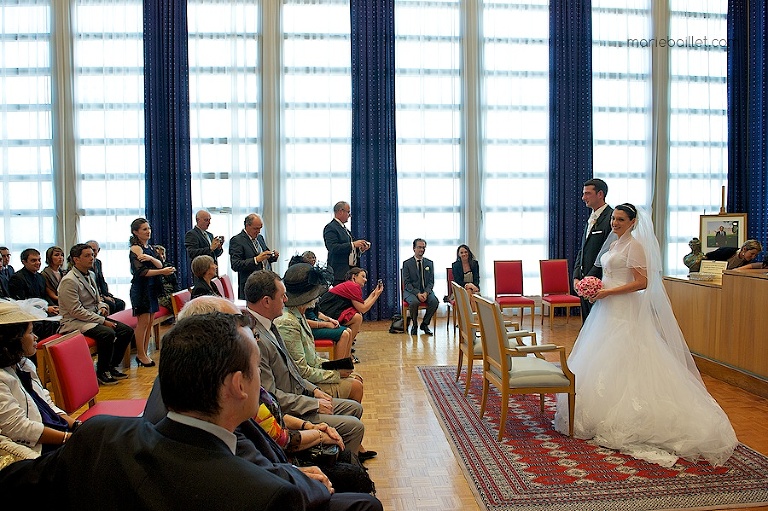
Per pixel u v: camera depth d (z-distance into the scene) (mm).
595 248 4645
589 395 3764
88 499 1262
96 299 5328
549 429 3961
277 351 2914
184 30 7738
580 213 8414
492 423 4090
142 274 5664
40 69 7633
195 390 1311
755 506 2885
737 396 4703
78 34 7691
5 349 2271
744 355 4848
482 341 4117
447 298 7418
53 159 7699
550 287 7691
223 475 1224
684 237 8633
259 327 2887
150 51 7672
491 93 8289
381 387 5004
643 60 8461
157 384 2045
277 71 7949
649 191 8516
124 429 1354
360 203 8125
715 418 3488
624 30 8414
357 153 8094
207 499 1194
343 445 2641
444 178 8258
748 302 4797
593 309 4078
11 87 7637
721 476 3201
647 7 8438
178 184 7801
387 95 8078
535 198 8414
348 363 3566
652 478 3184
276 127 7969
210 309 2301
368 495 2008
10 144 7668
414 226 8266
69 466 1318
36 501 1344
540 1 8273
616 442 3568
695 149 8609
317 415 2877
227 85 7879
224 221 7965
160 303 5863
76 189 7730
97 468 1282
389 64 8047
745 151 8633
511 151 8344
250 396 1407
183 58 7750
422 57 8141
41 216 7719
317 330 4906
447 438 3820
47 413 2543
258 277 2895
